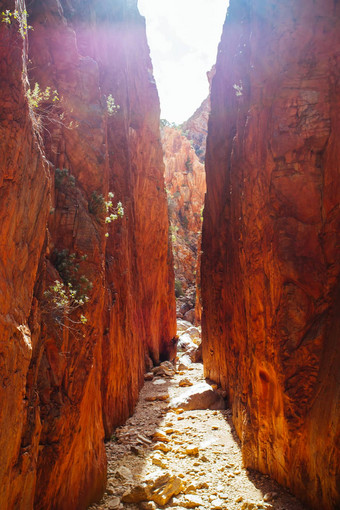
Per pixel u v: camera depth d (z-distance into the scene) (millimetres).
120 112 12422
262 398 6949
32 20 6570
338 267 6004
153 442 8922
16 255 3928
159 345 20297
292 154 6348
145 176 17766
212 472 7410
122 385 10195
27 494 4266
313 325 6152
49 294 5453
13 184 3812
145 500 6410
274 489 6355
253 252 7219
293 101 6328
